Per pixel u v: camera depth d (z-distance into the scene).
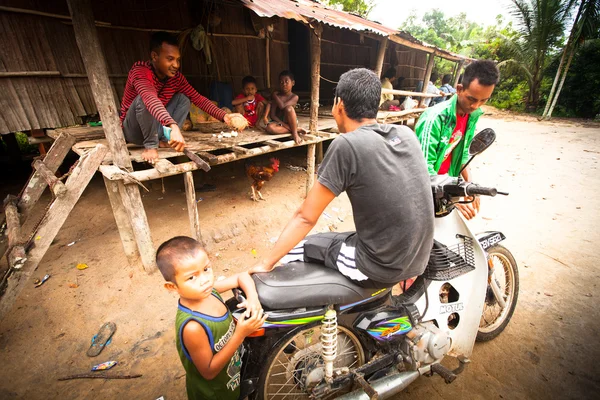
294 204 4.85
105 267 3.33
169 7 5.12
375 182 1.28
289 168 6.57
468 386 2.11
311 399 1.78
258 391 1.64
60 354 2.36
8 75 3.57
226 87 5.59
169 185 5.53
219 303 1.49
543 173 6.50
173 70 2.86
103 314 2.74
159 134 3.22
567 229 4.17
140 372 2.22
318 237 1.78
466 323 2.02
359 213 1.40
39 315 2.71
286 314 1.50
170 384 2.14
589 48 14.54
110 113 2.68
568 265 3.40
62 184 2.41
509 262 2.43
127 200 2.92
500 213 4.67
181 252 1.26
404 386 1.77
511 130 11.88
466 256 1.95
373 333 1.73
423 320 1.91
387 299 1.82
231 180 5.80
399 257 1.41
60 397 2.05
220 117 3.41
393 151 1.33
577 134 10.90
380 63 5.84
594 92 14.62
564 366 2.26
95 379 2.17
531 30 14.93
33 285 3.06
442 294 2.23
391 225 1.35
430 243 1.53
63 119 4.12
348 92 1.35
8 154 6.21
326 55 8.72
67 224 4.18
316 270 1.63
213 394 1.49
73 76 4.12
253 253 3.72
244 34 6.43
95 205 4.70
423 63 12.91
